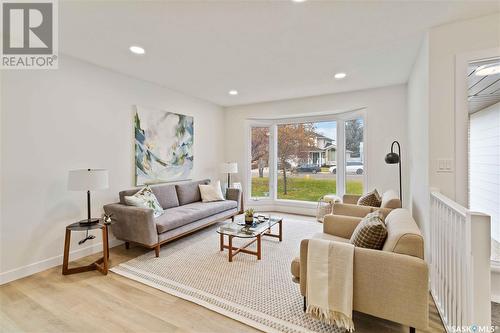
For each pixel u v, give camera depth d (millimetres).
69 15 1995
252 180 5586
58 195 2725
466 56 2057
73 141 2859
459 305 1492
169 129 4152
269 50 2664
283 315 1833
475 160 2443
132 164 3570
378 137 4070
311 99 4672
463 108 2076
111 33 2289
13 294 2115
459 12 1952
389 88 3979
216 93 4477
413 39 2414
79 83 2916
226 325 1727
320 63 3043
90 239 2969
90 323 1741
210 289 2191
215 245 3320
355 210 2766
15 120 2396
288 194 5430
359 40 2439
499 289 2016
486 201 2404
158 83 3875
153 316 1819
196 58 2887
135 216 2855
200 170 4910
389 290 1487
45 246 2615
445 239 1794
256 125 5504
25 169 2467
